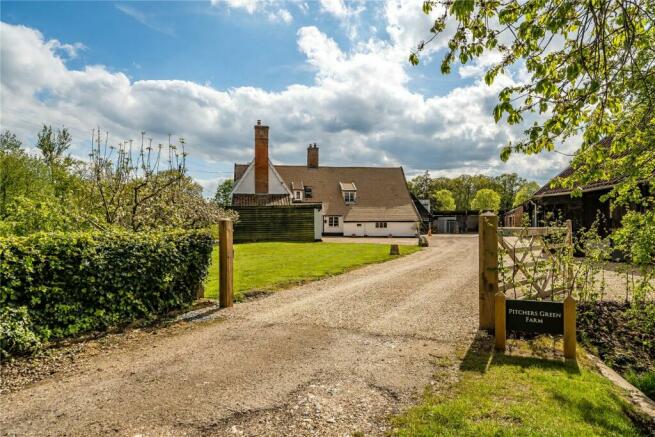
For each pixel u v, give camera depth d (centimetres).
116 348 566
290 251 2055
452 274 1265
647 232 648
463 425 340
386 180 4909
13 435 336
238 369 483
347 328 660
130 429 344
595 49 387
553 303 520
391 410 376
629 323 671
